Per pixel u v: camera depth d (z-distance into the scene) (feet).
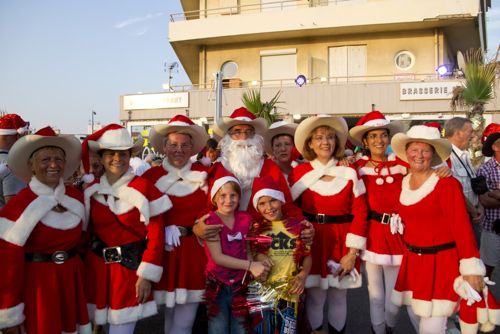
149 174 11.72
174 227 10.82
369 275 12.41
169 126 11.57
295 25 54.65
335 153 12.39
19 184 12.51
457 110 46.47
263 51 58.90
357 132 13.10
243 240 10.24
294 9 55.67
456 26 53.78
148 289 9.91
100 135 10.26
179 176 11.38
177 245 10.69
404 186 10.99
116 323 9.63
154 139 12.59
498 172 14.64
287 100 50.75
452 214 9.78
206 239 9.99
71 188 9.90
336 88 49.90
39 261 9.00
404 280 10.69
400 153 11.42
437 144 10.34
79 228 9.60
